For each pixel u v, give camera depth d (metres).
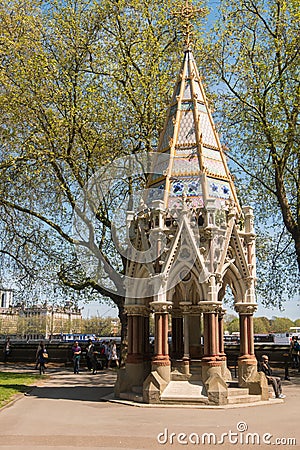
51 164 30.70
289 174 32.62
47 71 29.30
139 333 19.95
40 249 33.84
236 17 32.19
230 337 52.81
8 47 29.56
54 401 18.38
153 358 18.03
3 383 24.64
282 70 30.03
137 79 29.70
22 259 33.81
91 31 31.05
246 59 31.66
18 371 33.66
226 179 20.62
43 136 29.80
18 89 29.58
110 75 30.73
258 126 30.22
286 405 17.23
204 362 17.62
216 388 16.80
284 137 29.91
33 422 14.02
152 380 17.41
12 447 10.91
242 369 18.84
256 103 30.28
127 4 30.97
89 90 28.33
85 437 11.97
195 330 20.73
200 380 18.06
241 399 17.31
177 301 21.11
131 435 12.18
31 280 34.19
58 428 13.11
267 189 33.97
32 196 31.77
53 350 41.72
